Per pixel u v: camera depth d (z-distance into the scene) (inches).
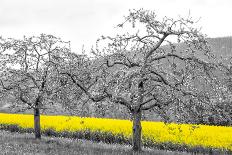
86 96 1001.5
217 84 880.3
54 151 797.9
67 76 1043.3
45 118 1991.9
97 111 929.5
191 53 923.4
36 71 1104.2
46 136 1320.1
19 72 1111.6
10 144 883.4
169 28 909.2
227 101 866.1
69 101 1106.1
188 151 1091.3
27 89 1122.7
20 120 1819.6
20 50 1112.8
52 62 1080.8
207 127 1603.1
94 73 970.1
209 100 866.8
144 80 919.7
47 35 1123.3
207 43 904.3
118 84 845.2
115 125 1626.5
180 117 872.3
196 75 923.4
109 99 904.3
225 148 1090.1
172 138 1234.6
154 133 1369.3
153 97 914.7
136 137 952.9
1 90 1119.0
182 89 860.6
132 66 957.8
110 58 956.6
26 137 1147.9
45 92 1088.2
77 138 1316.4
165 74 906.1
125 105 924.6
